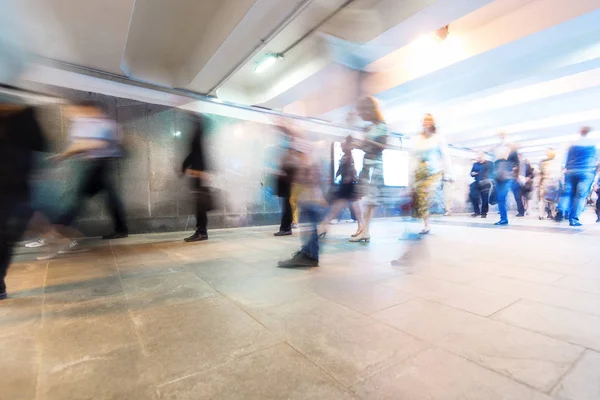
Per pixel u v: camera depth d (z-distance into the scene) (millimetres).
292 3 3686
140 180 5312
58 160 4004
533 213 10508
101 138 4004
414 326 1444
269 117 6945
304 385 992
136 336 1351
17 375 1043
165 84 5605
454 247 3633
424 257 2871
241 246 3900
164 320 1529
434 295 1892
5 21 3506
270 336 1350
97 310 1664
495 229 5586
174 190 5617
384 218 8375
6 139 1971
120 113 5184
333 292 1967
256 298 1859
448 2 3730
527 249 3473
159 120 5551
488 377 1030
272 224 6965
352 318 1545
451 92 7074
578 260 2871
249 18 3730
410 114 8539
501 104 8148
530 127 10414
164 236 5023
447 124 9641
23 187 2016
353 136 3623
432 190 3268
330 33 4734
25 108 2137
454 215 10297
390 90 6496
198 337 1342
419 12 3918
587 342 1269
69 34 3799
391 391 959
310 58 5602
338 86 6809
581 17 4293
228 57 4652
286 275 2410
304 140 2859
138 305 1747
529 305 1704
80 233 4645
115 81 5094
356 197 3758
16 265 2803
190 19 4297
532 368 1079
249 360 1148
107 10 3322
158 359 1156
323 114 7578
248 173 6621
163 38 4742
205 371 1074
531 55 5840
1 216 1865
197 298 1865
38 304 1763
